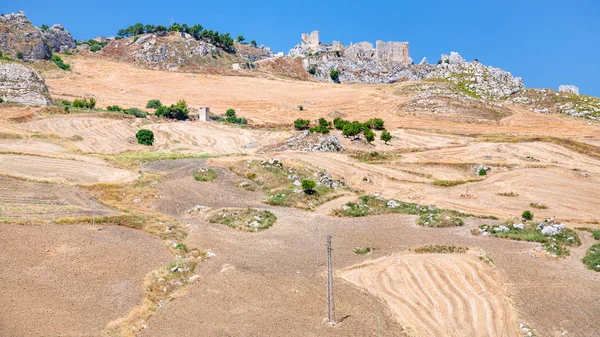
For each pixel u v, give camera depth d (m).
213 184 67.25
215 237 49.25
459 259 44.50
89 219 48.81
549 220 54.56
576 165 90.12
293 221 55.41
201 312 34.12
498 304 36.69
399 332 32.69
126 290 36.12
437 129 118.81
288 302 35.97
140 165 75.31
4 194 53.84
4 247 40.06
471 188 74.50
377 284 39.88
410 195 69.69
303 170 73.06
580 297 37.62
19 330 29.58
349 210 58.75
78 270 38.22
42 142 83.44
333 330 32.47
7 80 114.62
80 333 30.14
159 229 49.69
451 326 33.78
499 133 116.56
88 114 106.31
